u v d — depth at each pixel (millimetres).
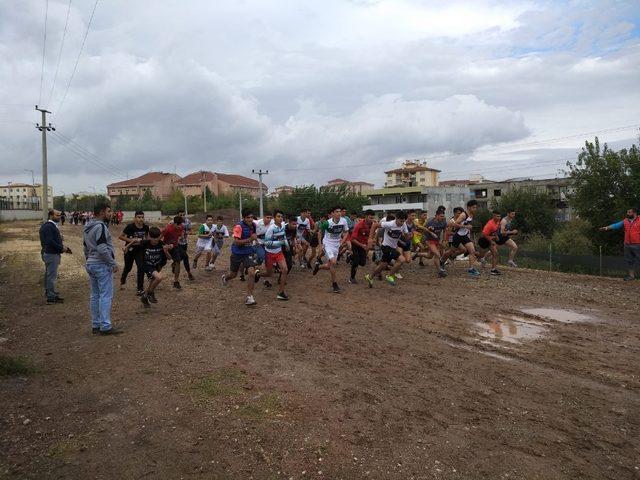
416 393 4789
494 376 5316
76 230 40719
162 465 3469
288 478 3305
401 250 10719
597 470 3459
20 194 144875
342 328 7227
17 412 4344
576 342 6637
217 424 4055
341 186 64688
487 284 10977
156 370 5391
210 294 10023
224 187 117125
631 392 4914
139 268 9648
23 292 10797
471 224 11984
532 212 43938
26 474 3350
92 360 5805
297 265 14336
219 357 5828
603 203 22688
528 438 3908
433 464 3486
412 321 7703
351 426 4043
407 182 84250
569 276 12000
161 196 121562
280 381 5035
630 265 11484
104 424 4105
